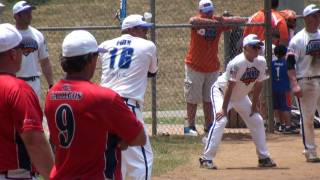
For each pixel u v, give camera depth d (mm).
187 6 80125
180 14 77812
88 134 14469
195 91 36938
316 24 29766
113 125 14539
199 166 30219
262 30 38281
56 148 14836
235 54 39312
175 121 42125
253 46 28297
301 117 30938
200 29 36469
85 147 14492
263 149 30062
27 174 15031
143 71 23188
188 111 37438
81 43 14789
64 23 75938
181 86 52781
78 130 14492
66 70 14953
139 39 23500
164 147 34312
